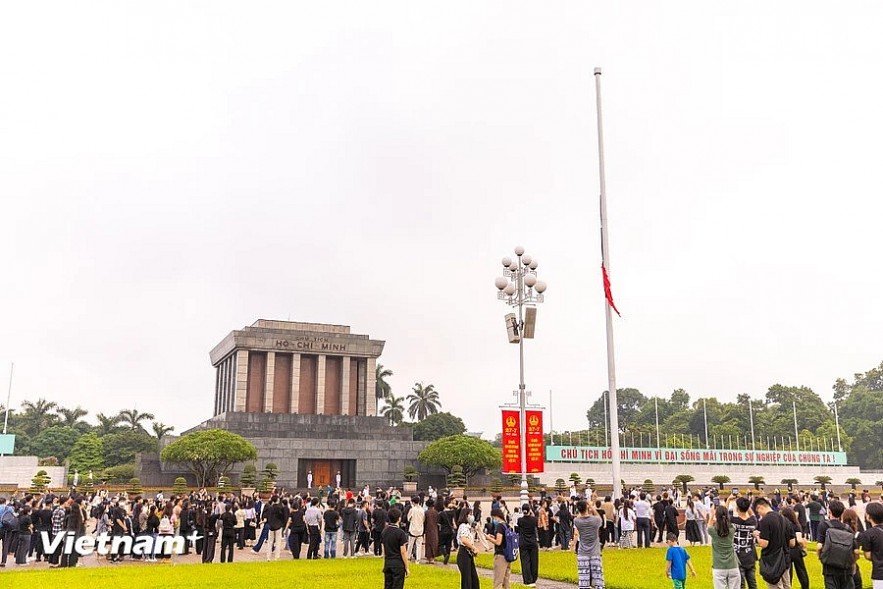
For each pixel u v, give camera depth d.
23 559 22.56
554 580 19.20
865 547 11.51
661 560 22.84
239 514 28.78
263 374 86.88
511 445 31.38
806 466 97.69
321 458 75.62
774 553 12.77
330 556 24.77
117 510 24.84
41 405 111.44
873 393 152.88
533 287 31.47
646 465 87.06
